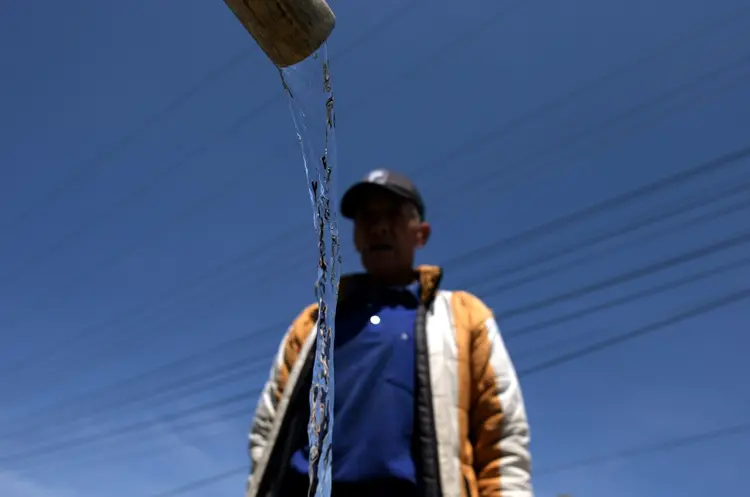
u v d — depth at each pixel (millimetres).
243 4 900
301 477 1686
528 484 1658
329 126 1644
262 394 2088
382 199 2256
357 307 2082
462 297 2057
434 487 1556
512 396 1783
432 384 1722
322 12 927
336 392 1804
